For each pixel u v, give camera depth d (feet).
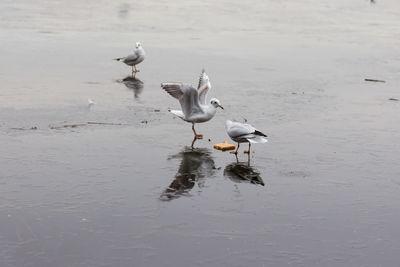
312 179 48.16
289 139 59.82
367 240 37.52
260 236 37.70
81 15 165.27
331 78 94.27
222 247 36.17
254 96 79.97
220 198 43.68
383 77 96.07
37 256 34.58
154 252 35.35
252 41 131.03
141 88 83.05
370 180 48.19
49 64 98.58
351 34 146.51
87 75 91.04
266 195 44.47
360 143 58.85
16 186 44.68
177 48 119.14
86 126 62.28
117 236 37.27
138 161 51.52
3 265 33.37
